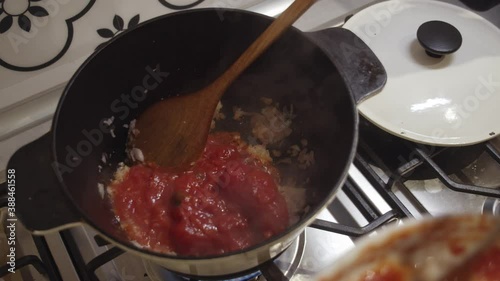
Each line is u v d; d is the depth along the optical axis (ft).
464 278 1.12
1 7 1.56
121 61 1.48
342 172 1.23
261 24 1.46
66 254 1.55
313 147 1.61
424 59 1.74
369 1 2.03
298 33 1.41
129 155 1.63
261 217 1.51
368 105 1.65
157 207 1.52
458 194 1.66
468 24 1.83
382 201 1.63
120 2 1.73
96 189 1.48
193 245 1.44
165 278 1.52
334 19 2.01
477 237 1.16
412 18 1.85
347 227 1.50
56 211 1.19
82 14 1.69
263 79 1.66
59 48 1.72
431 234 1.17
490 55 1.75
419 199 1.65
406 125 1.62
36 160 1.27
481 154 1.73
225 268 1.28
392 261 1.13
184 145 1.57
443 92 1.68
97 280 1.47
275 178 1.66
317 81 1.49
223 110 1.80
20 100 1.74
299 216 1.51
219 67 1.66
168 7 1.83
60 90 1.79
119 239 1.13
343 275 1.13
